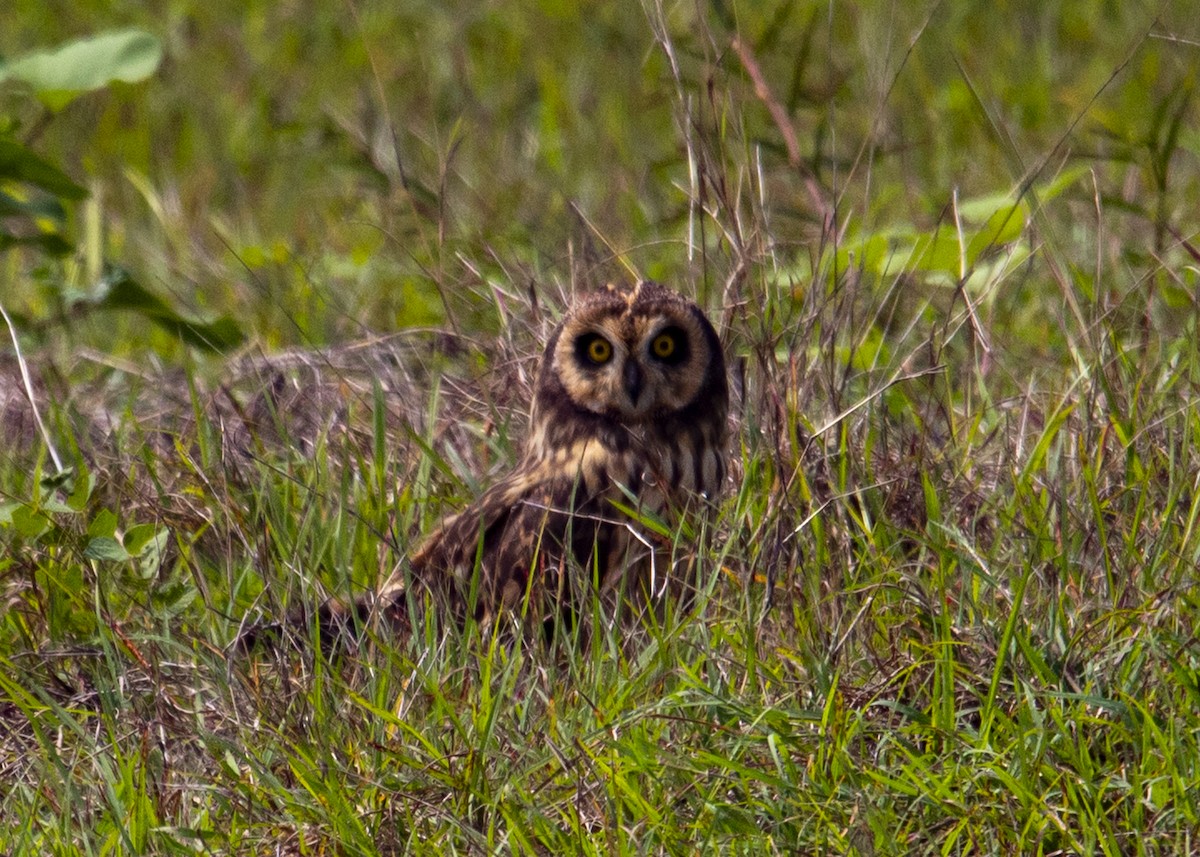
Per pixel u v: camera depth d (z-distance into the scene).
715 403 10.01
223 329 13.09
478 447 11.68
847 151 17.00
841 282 11.14
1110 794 7.56
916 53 19.78
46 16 24.12
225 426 11.12
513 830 7.35
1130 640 8.28
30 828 7.68
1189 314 12.09
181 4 24.08
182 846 7.53
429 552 9.92
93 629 9.34
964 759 7.80
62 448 11.43
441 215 12.52
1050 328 12.69
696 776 7.63
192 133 20.31
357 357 12.87
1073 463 9.94
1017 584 8.59
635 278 11.42
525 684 8.60
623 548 9.70
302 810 7.67
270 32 23.41
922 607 8.67
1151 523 9.33
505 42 22.27
